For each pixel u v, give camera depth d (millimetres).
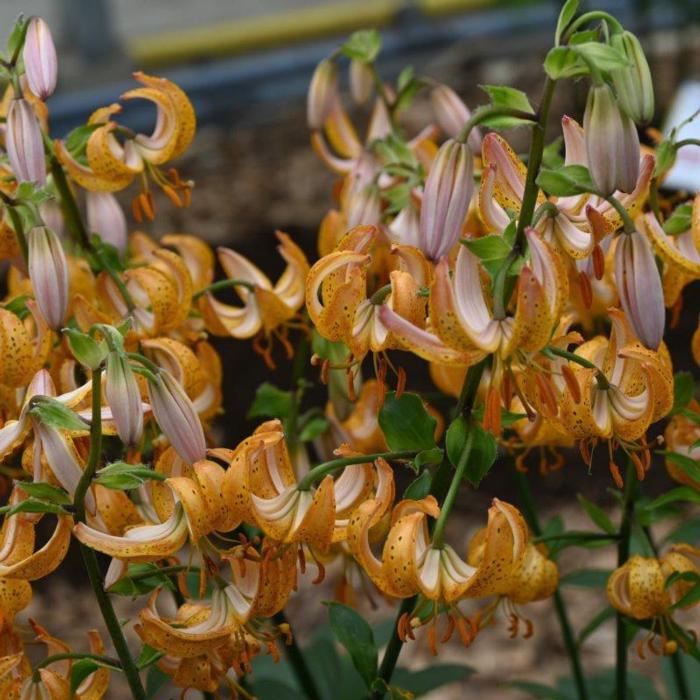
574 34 907
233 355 2092
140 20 3850
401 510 918
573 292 1026
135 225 2564
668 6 2564
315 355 969
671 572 1007
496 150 923
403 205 1095
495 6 3072
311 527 915
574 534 1029
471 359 898
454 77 3164
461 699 1544
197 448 930
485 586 910
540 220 914
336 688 1215
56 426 905
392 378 1975
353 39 1174
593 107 896
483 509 1818
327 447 1111
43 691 934
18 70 1007
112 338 907
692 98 1295
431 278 933
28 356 968
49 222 1080
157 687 991
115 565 947
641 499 1060
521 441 1069
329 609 1016
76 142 1041
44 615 1685
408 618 938
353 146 1200
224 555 934
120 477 909
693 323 2080
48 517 1829
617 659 1087
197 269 1092
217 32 3416
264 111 3088
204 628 937
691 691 1200
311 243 2453
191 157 2869
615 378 940
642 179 936
